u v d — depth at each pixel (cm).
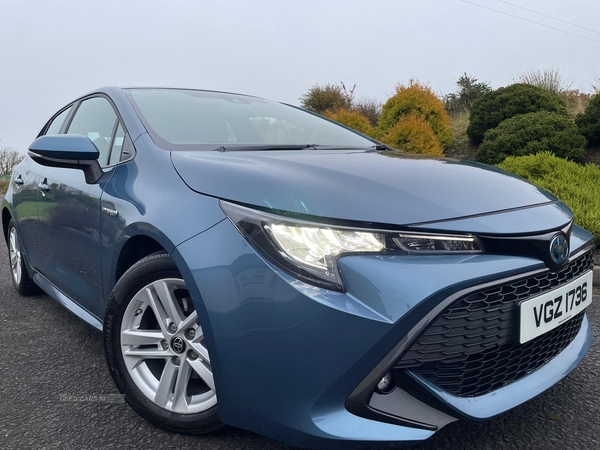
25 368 233
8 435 177
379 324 131
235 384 146
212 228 151
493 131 779
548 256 152
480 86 1385
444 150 935
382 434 138
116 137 228
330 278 136
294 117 286
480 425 182
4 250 539
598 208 445
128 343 184
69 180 239
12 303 338
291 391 138
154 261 173
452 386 149
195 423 167
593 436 174
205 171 168
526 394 162
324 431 136
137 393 181
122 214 186
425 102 916
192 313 167
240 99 288
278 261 139
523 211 160
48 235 266
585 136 736
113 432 178
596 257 397
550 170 583
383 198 149
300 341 135
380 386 143
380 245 139
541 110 800
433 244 141
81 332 281
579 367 228
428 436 142
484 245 146
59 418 188
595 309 308
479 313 145
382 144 284
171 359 175
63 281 259
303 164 172
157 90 264
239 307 142
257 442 170
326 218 139
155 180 181
